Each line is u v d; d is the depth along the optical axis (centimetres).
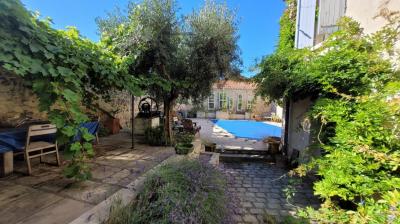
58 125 229
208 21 454
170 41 443
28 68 205
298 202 373
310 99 455
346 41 334
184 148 432
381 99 225
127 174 307
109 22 462
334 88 302
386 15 282
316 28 503
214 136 984
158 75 469
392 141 205
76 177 258
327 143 327
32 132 300
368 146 208
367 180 214
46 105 230
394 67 257
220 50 465
